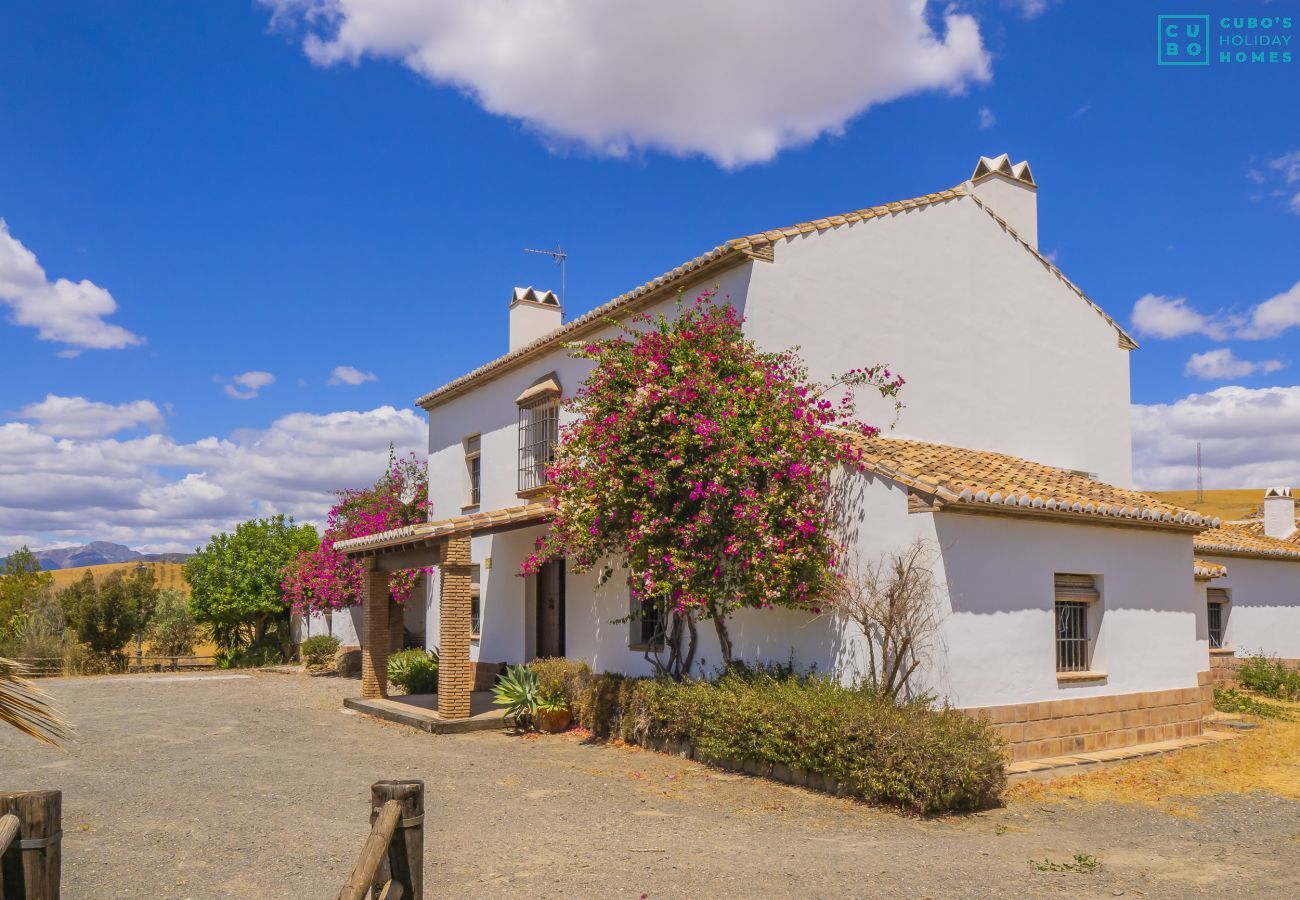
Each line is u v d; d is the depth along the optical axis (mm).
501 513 15164
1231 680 20172
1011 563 11141
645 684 12742
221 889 6555
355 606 26250
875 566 10945
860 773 9195
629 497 11648
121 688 20953
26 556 32812
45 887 4035
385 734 14078
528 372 18719
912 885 6676
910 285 14430
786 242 13164
